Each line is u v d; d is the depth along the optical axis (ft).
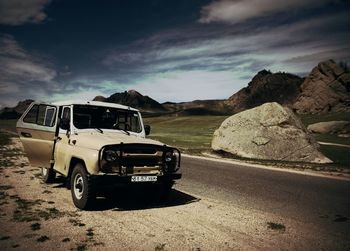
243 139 58.39
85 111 23.47
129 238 15.35
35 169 35.42
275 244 15.49
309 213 21.49
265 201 24.56
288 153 55.16
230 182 32.27
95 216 18.71
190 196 25.27
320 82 381.81
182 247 14.55
